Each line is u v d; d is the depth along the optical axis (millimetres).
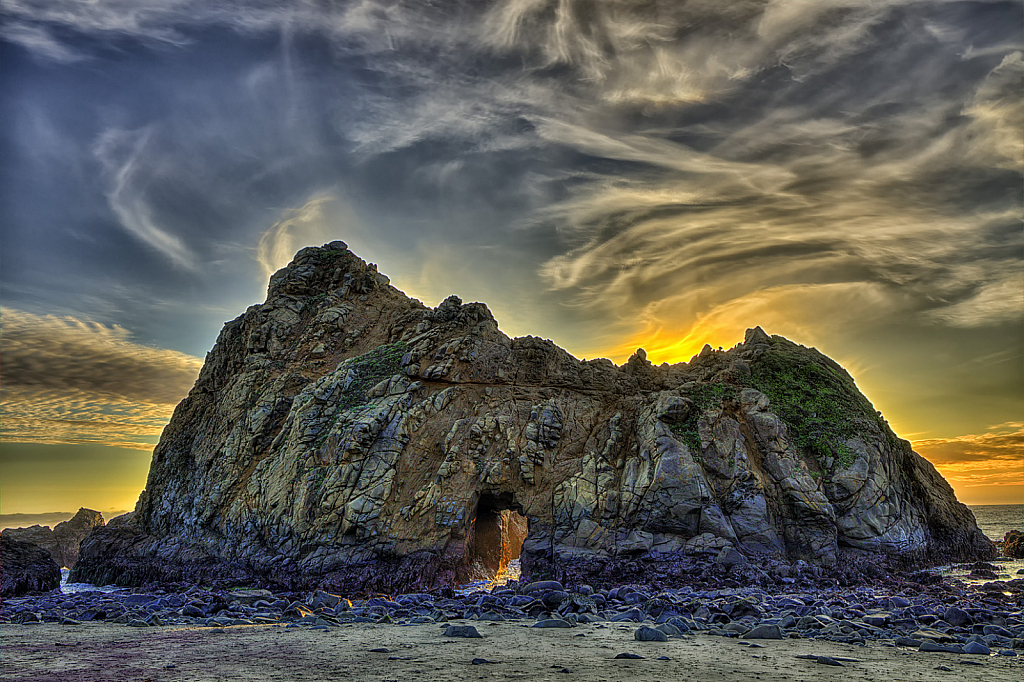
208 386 51781
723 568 33938
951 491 44594
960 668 14445
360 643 17656
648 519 36094
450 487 38250
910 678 13281
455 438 40188
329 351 48719
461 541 36875
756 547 35062
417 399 42031
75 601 31406
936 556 38719
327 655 15633
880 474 38812
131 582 41344
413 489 38562
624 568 34594
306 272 54344
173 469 48188
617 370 46500
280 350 48562
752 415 39906
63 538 61031
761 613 24156
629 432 41250
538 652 16156
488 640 18219
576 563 35250
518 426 41312
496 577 43656
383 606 26750
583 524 36938
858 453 39031
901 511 38344
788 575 33812
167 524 45375
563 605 25469
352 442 39125
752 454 38656
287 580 36500
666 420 39531
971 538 41594
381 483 38031
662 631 19625
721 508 36344
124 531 46688
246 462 43938
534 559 36281
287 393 45500
